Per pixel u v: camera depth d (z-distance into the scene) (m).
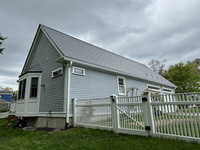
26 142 4.44
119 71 9.42
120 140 3.77
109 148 3.25
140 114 4.21
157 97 3.99
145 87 12.33
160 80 14.95
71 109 6.32
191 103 3.29
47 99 7.55
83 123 5.83
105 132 4.71
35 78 8.53
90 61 7.62
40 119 7.66
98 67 7.88
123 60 13.45
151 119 3.95
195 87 17.94
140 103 4.23
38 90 8.31
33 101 8.04
